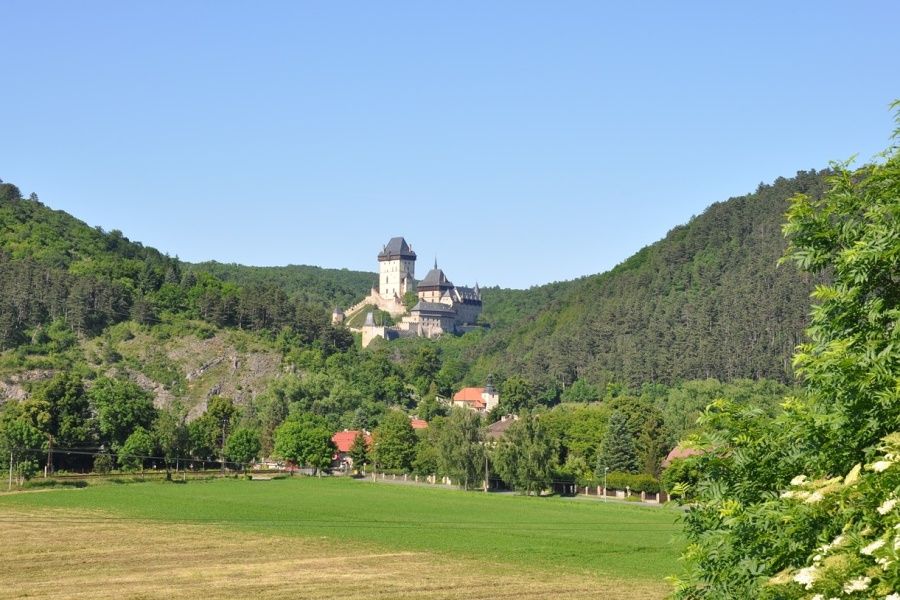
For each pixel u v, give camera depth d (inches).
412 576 3767.2
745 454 1268.5
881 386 1129.4
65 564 3924.7
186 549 4439.0
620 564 4143.7
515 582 3651.6
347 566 4015.8
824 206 1397.6
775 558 1078.4
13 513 5846.5
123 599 3152.1
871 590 869.2
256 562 4084.6
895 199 1279.5
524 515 6309.1
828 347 1245.1
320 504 6919.3
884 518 917.2
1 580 3511.3
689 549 1210.6
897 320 1197.7
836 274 1326.3
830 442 1155.9
